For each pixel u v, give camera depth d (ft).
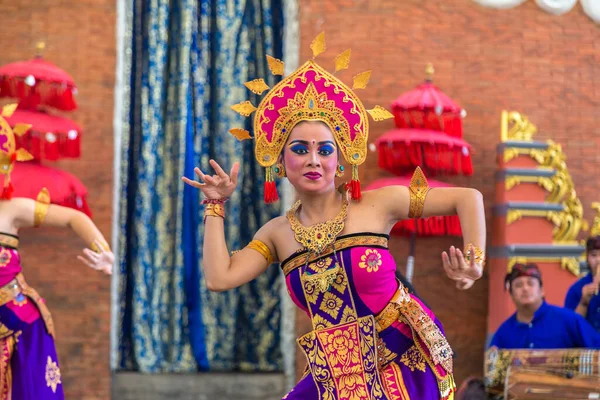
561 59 23.07
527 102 22.80
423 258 21.89
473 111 22.50
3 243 15.39
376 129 21.94
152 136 21.17
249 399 20.68
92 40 21.25
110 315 20.76
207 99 21.42
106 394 20.51
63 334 20.61
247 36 21.66
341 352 9.27
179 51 21.34
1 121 15.56
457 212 9.39
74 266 20.77
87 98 21.09
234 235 21.21
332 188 9.61
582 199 22.84
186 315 21.11
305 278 9.33
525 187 21.61
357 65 22.07
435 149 20.59
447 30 22.56
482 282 22.11
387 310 9.24
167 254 21.12
